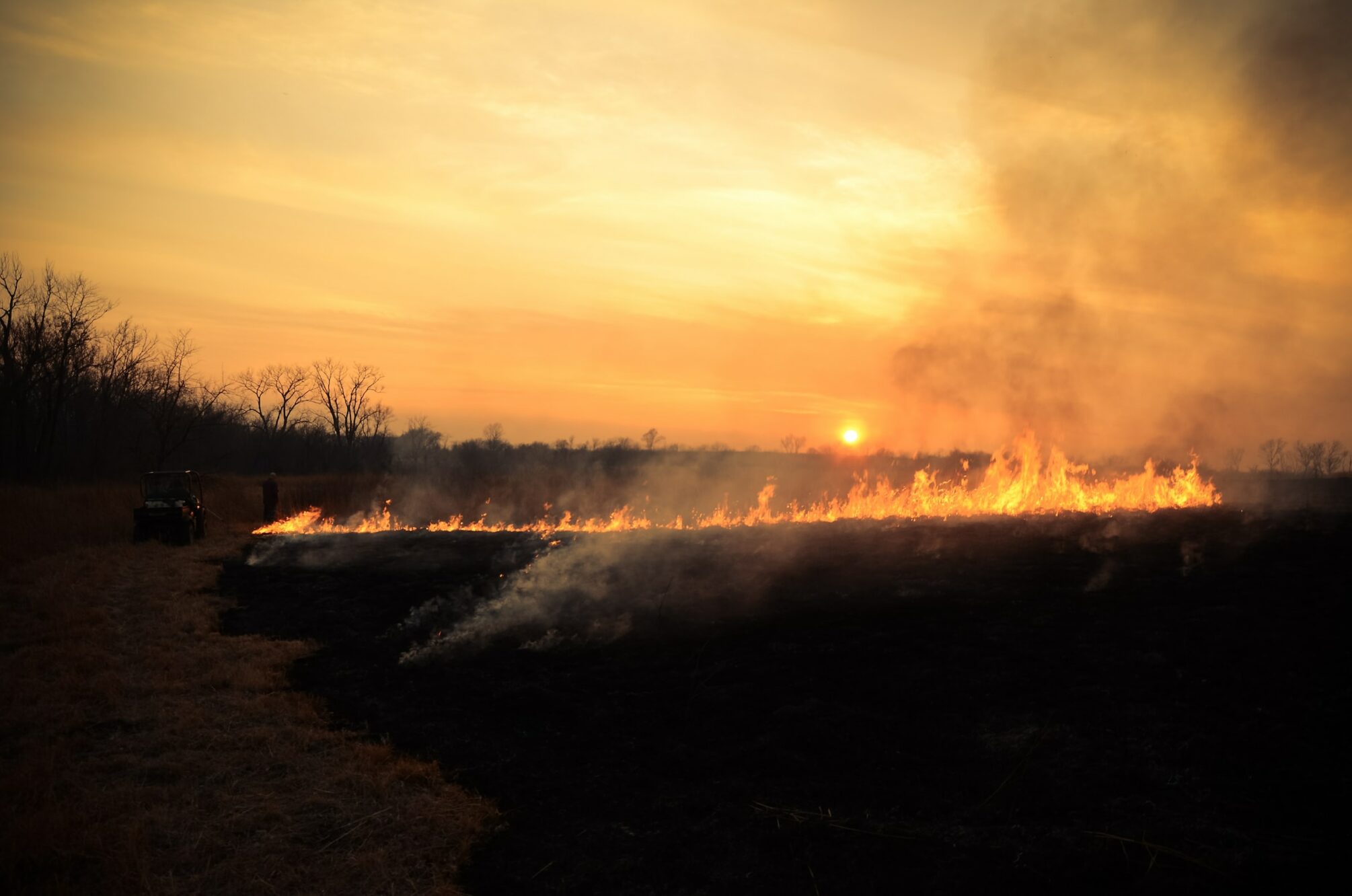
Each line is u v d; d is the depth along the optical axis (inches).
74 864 286.2
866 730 368.5
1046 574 549.0
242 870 284.8
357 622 610.2
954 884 262.8
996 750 342.6
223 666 503.5
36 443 1904.5
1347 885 245.6
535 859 295.4
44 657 508.7
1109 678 388.8
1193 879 251.9
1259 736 329.1
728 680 439.5
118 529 1082.1
